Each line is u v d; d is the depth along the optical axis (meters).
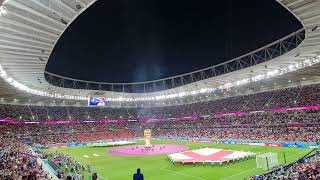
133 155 61.44
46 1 24.50
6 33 29.78
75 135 98.56
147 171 42.50
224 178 35.06
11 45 33.81
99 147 81.50
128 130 112.94
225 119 94.38
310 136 63.81
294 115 76.25
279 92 86.06
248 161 45.72
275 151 56.44
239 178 34.66
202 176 36.84
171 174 39.28
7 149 56.50
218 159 45.69
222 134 85.44
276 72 65.50
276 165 39.72
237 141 75.88
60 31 31.38
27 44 34.09
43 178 31.20
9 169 34.56
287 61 56.41
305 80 79.75
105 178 39.16
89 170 43.12
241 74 70.06
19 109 96.44
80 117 107.81
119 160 55.19
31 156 51.91
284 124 75.12
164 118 116.44
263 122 81.12
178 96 102.69
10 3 23.55
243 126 85.44
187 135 95.56
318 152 42.47
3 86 60.09
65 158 52.16
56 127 98.81
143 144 86.12
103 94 100.69
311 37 38.31
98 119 111.00
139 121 119.94
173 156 51.06
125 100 110.62
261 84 83.56
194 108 110.62
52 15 27.27
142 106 127.62
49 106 105.88
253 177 29.52
